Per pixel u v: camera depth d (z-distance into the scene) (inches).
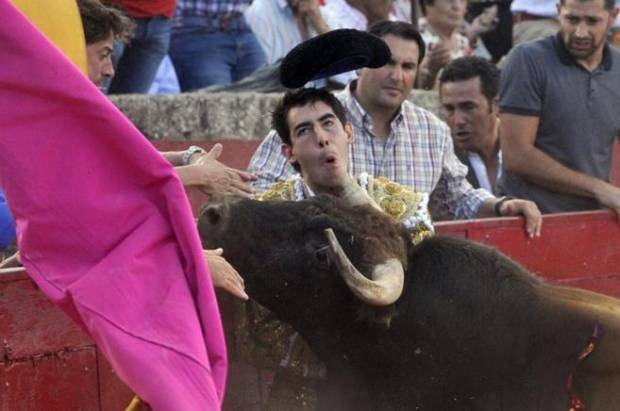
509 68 698.8
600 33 690.8
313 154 467.2
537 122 697.0
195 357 348.8
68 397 482.6
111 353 347.3
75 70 353.7
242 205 443.2
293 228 441.4
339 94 602.9
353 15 878.4
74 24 476.4
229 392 519.5
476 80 720.3
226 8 860.0
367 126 592.7
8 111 351.6
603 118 705.0
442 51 940.6
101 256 356.8
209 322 356.5
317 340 456.4
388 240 442.3
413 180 599.2
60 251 357.1
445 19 939.3
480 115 720.3
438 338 446.9
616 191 674.2
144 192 360.8
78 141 354.9
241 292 419.2
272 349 490.0
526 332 443.5
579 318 439.2
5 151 352.5
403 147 597.9
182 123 794.2
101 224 356.2
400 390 454.3
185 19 859.4
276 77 857.5
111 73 536.1
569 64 695.1
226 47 868.0
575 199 692.7
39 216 354.0
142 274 354.6
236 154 787.4
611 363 435.2
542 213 696.4
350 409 462.3
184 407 342.0
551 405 439.5
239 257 439.8
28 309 471.2
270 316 486.9
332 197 450.9
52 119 353.4
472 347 446.0
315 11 861.8
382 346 450.3
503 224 614.9
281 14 868.0
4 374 467.2
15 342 469.1
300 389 491.2
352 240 437.1
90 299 348.5
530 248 627.5
